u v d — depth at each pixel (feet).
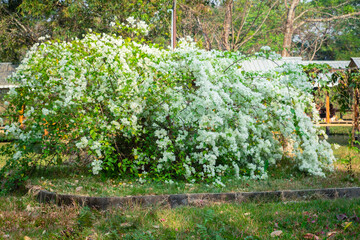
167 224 15.61
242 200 19.71
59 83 24.40
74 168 26.66
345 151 39.50
